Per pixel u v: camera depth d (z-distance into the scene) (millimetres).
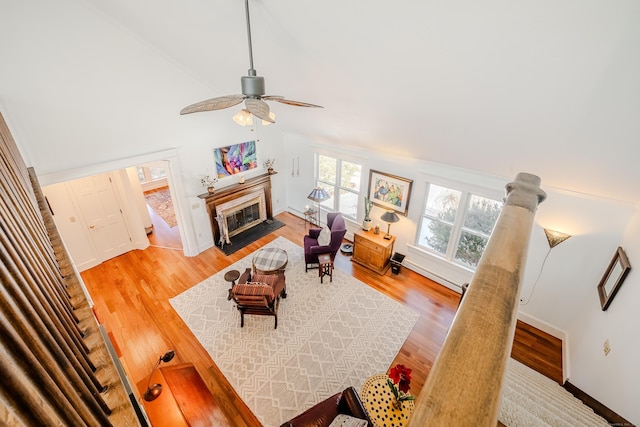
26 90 3150
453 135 2932
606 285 3047
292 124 5242
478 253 4387
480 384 375
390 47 1949
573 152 2359
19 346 433
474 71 1870
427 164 4316
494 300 511
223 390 3213
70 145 3600
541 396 2680
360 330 3959
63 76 3336
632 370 2164
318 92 3174
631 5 1145
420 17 1609
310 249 4875
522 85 1825
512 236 703
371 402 2705
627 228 2986
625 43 1298
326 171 6035
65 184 4660
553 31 1396
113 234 5348
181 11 2551
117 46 3613
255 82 1966
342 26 1932
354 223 5852
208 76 4199
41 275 878
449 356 418
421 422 336
